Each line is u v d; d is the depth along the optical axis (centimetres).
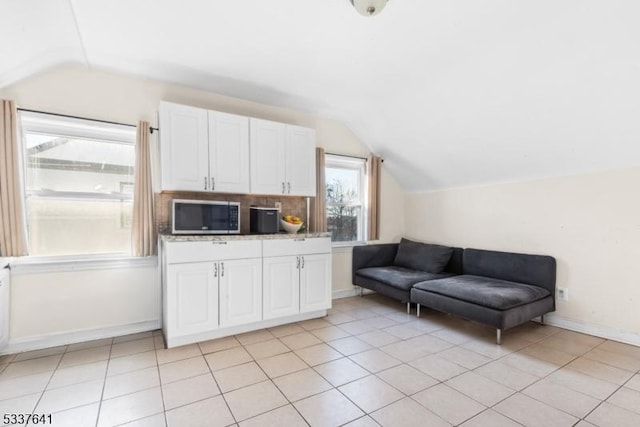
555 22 187
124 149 285
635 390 192
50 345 251
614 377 208
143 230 276
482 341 268
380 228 442
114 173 281
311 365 225
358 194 434
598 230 276
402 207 466
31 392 188
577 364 226
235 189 293
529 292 279
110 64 257
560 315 300
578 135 256
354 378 207
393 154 413
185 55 245
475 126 301
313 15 196
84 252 270
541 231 316
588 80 213
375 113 356
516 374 212
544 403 180
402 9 189
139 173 274
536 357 238
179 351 245
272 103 342
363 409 175
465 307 277
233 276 273
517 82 237
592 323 280
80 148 269
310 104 344
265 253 290
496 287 291
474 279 329
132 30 212
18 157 235
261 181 308
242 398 184
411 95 303
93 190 273
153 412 171
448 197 408
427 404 180
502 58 224
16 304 240
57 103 251
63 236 263
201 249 259
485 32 207
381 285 365
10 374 208
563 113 245
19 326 241
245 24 206
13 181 232
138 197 274
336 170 415
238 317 276
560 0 174
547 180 311
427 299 309
